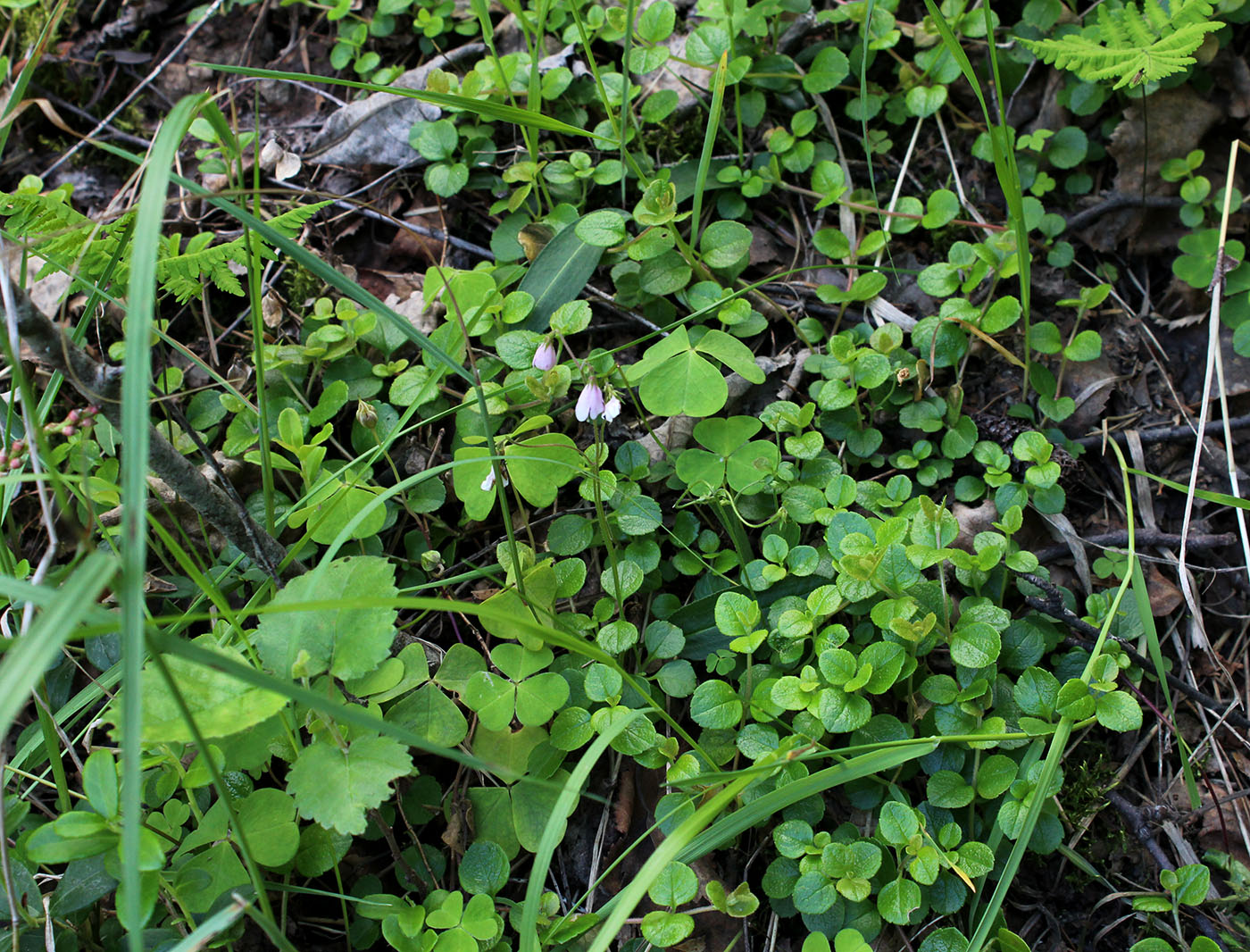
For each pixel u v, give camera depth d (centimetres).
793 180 48
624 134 44
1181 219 46
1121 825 39
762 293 45
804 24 48
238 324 46
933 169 48
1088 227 47
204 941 28
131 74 51
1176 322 46
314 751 32
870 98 48
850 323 46
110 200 50
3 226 36
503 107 39
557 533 40
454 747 38
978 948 33
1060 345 43
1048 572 41
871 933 35
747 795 36
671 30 45
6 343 30
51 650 25
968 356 44
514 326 43
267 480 37
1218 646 42
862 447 42
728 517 41
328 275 32
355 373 43
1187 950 36
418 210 48
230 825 33
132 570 26
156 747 33
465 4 50
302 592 33
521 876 38
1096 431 44
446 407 43
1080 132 46
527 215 46
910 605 36
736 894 34
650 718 38
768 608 39
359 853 37
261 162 49
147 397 26
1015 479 43
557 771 37
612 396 38
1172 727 37
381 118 48
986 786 35
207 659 27
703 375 39
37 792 38
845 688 35
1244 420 43
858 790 37
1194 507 43
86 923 34
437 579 41
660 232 42
